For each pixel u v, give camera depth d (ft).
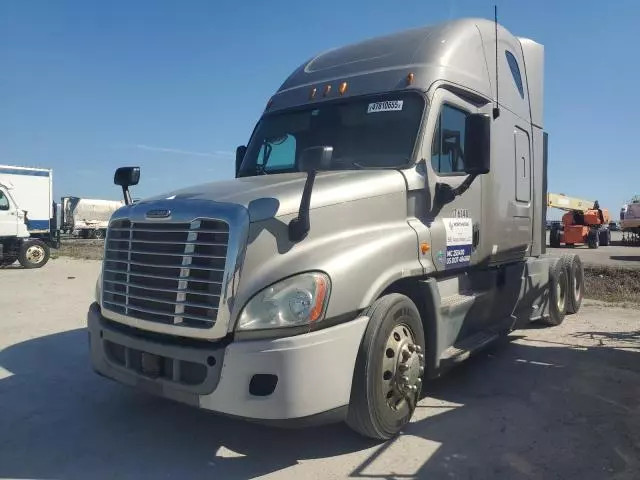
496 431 14.42
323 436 14.19
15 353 22.54
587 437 13.99
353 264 12.78
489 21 21.17
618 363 20.98
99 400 16.98
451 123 17.67
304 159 12.43
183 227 12.67
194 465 12.70
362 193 14.11
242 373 11.55
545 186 26.63
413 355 14.28
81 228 166.61
